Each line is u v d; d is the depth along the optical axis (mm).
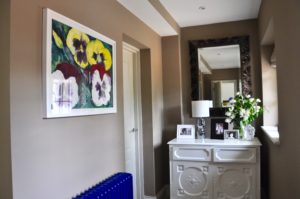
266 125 3723
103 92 2307
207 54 4148
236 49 4027
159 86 4074
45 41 1638
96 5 2297
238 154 3244
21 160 1463
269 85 3709
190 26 4227
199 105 3668
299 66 1560
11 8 1437
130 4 2824
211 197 3348
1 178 1433
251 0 3236
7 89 1421
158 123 3988
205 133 3955
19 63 1473
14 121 1429
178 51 4156
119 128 2637
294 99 1726
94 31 2191
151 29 3771
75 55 1921
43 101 1627
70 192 1860
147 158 3748
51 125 1697
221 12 3637
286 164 2064
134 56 3768
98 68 2236
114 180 2246
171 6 3357
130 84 3684
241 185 3246
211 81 4109
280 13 2072
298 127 1636
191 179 3422
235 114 3525
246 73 3965
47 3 1690
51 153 1691
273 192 2918
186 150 3438
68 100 1827
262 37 3367
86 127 2076
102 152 2297
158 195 3865
